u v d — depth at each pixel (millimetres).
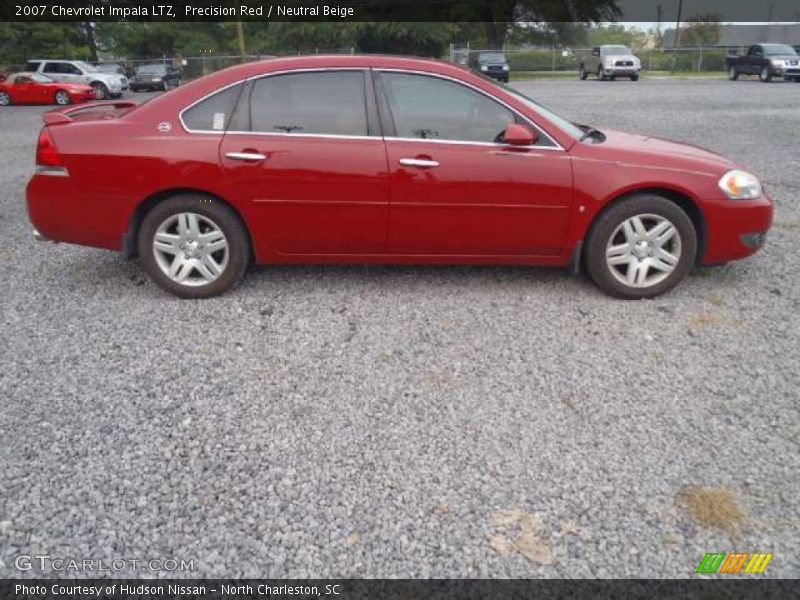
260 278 4637
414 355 3545
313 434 2850
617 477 2572
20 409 3014
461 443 2787
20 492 2479
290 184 3953
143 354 3555
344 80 3998
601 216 4066
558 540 2275
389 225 4059
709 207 4035
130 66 33156
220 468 2629
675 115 13773
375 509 2414
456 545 2254
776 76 25859
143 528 2326
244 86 3994
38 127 14922
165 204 4047
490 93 3973
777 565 2172
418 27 37281
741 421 2926
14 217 6418
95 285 4547
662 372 3357
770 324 3883
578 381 3277
